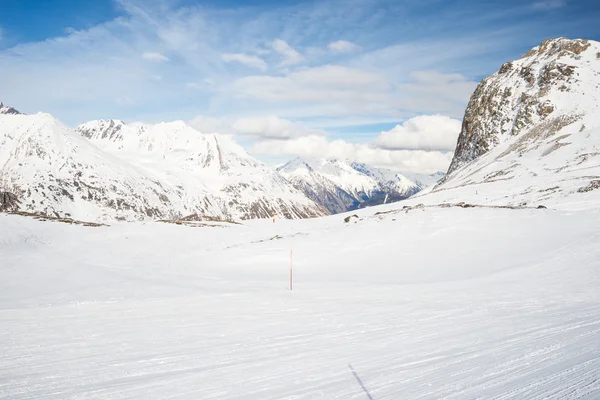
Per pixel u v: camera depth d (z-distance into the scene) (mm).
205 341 10219
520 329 10336
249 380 7133
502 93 135500
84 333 11281
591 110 106562
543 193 52656
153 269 30719
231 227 56719
